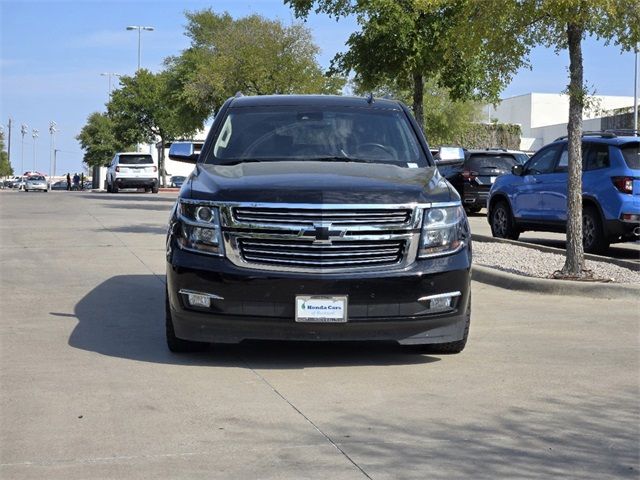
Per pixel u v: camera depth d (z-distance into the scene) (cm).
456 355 721
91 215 2217
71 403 569
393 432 518
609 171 1383
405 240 651
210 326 654
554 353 730
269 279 635
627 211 1355
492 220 1692
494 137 6750
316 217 643
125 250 1397
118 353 712
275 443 496
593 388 622
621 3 1022
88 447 486
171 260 663
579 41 1055
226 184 669
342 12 1694
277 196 646
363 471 452
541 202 1542
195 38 5069
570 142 1079
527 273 1141
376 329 647
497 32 1073
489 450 488
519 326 844
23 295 980
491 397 596
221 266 643
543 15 1048
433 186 691
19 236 1606
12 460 465
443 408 569
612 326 845
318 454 479
